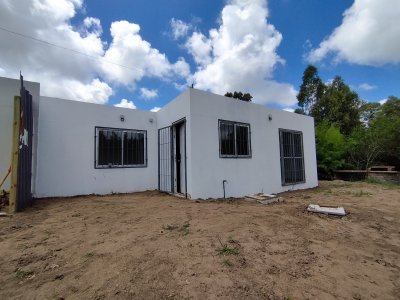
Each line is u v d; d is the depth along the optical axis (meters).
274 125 9.09
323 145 14.55
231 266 2.58
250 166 8.05
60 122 7.13
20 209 5.21
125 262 2.63
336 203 6.37
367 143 16.48
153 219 4.50
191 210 5.27
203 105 7.04
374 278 2.45
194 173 6.66
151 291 2.07
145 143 8.85
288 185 9.29
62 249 3.02
